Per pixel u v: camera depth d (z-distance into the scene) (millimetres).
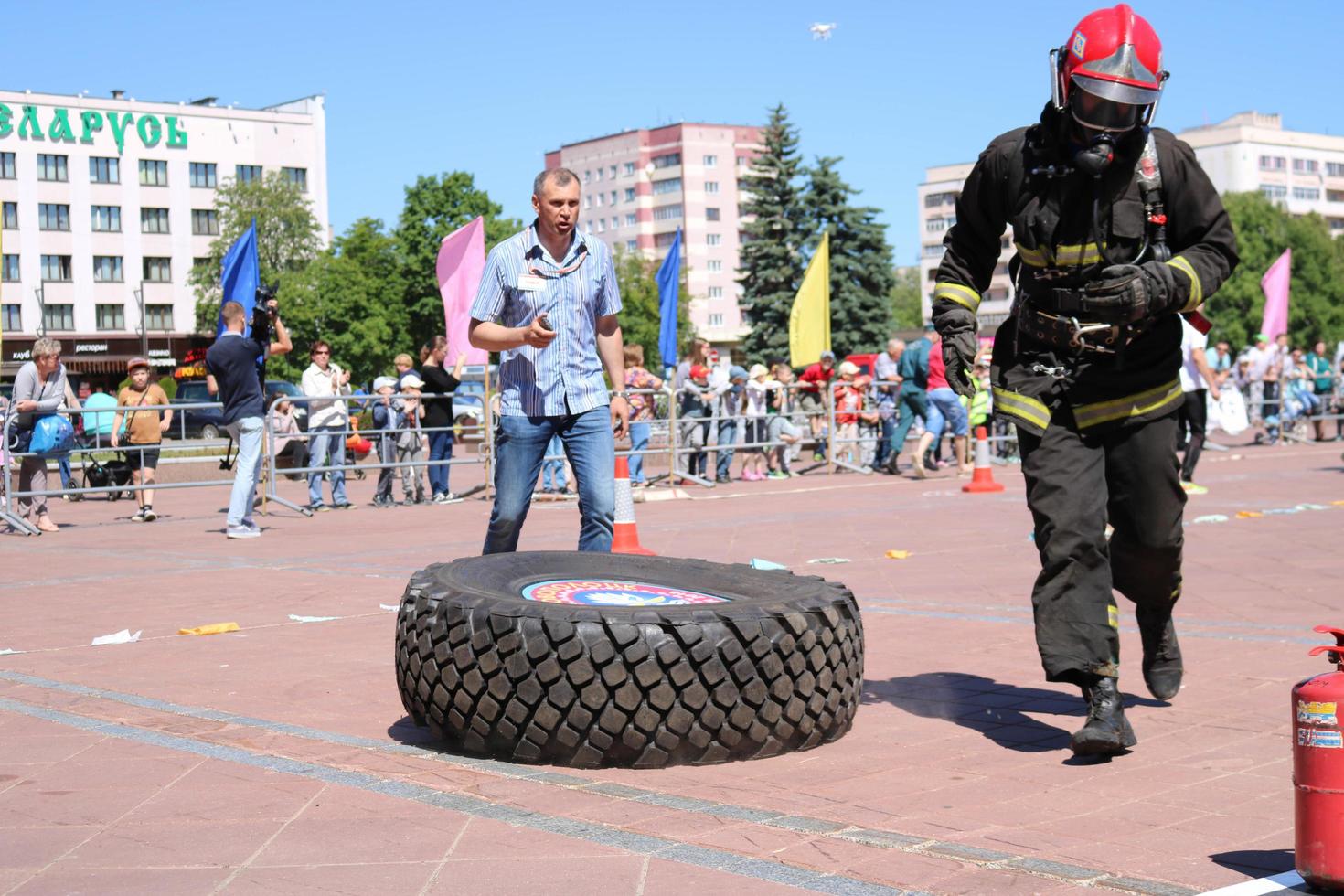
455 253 17094
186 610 7648
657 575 5285
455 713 4285
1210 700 5070
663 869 3213
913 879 3129
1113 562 4695
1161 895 3010
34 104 94562
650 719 4133
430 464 16469
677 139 153625
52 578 9328
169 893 3113
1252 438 28062
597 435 6129
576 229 6164
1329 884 2912
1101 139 4129
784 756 4355
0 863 3352
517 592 4785
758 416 19172
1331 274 99438
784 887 3078
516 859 3305
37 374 13594
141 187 98438
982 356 21062
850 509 14078
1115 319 4152
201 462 21688
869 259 61281
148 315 99125
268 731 4645
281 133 103375
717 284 155125
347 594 8250
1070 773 4113
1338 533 10648
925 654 6141
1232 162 157625
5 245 93875
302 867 3277
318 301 78625
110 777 4086
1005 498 15148
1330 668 5578
